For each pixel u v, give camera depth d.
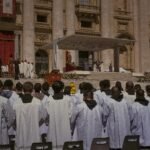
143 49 57.03
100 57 54.22
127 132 13.88
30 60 48.88
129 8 57.38
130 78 40.50
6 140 13.23
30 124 13.12
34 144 10.30
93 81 36.03
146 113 14.17
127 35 56.75
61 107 13.47
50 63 50.50
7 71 40.75
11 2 47.34
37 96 13.94
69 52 49.78
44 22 51.06
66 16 52.41
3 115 13.14
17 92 14.90
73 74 37.59
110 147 13.69
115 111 13.71
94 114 13.33
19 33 48.66
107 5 54.94
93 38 38.06
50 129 13.33
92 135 13.26
